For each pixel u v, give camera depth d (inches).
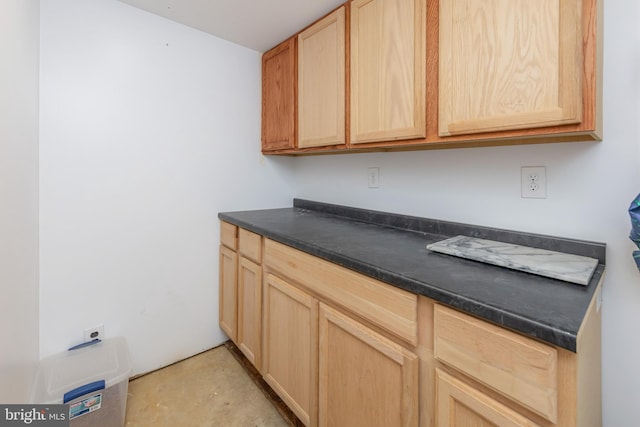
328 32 59.7
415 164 60.0
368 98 52.2
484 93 37.6
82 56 57.7
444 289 29.2
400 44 46.6
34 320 50.9
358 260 38.5
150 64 65.9
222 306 78.2
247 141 82.7
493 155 48.8
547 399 23.1
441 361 29.9
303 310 49.9
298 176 91.7
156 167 68.1
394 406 35.3
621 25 36.2
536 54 33.4
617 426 38.4
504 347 25.2
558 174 42.3
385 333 36.3
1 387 34.0
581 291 29.0
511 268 35.0
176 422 55.9
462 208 53.1
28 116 46.2
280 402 61.4
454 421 29.3
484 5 37.1
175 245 71.9
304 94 66.7
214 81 75.7
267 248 58.9
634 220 34.2
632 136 36.5
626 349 37.7
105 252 62.4
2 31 33.9
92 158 59.8
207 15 65.6
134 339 67.1
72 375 53.1
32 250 49.4
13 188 38.5
